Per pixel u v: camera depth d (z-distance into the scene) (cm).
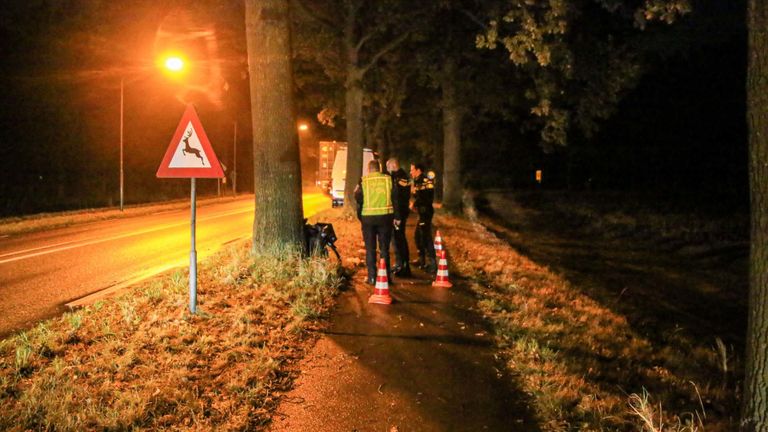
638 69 1502
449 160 2825
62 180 3506
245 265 988
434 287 981
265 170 1052
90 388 512
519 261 1462
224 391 527
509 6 1388
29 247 1499
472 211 3067
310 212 2802
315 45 2097
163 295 816
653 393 637
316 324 739
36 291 958
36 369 552
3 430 435
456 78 2352
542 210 3884
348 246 1352
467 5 1975
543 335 743
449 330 736
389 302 855
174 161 715
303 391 546
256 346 640
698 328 1182
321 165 4159
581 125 1563
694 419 582
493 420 498
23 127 3253
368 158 3111
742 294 1483
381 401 529
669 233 2434
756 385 407
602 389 600
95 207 3259
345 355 639
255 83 1051
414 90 3359
